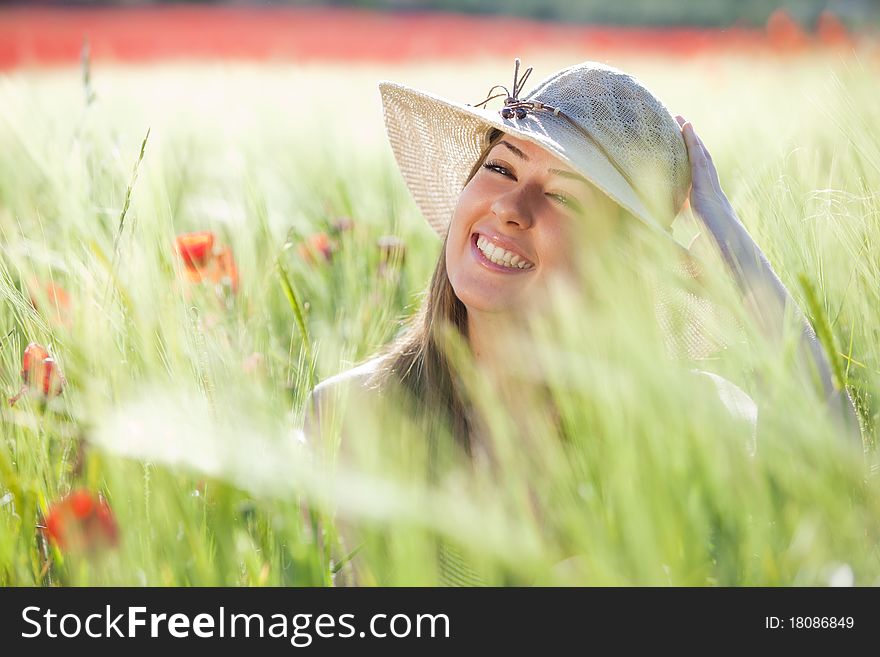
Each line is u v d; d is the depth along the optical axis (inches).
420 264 229.6
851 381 116.6
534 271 132.6
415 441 92.0
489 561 83.7
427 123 170.4
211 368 107.0
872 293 127.7
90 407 98.7
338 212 258.2
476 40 1803.6
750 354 103.7
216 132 361.7
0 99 180.4
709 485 85.1
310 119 413.4
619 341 88.4
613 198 124.2
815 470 91.4
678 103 499.2
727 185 246.5
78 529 89.9
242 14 1935.3
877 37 858.1
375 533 89.7
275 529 98.4
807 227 135.9
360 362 154.9
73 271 120.6
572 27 2185.0
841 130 140.1
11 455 109.0
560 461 89.6
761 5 2324.1
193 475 94.6
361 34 1867.6
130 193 118.2
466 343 142.8
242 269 153.3
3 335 123.1
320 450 97.3
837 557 87.9
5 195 217.6
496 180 134.4
